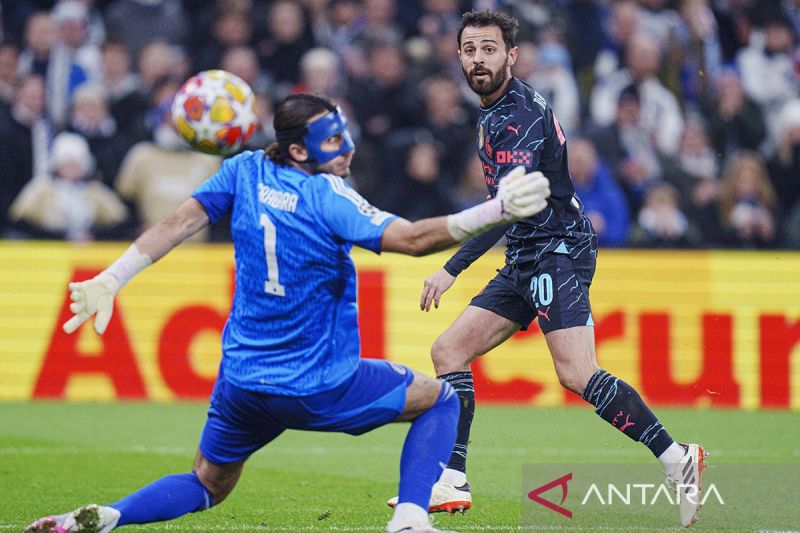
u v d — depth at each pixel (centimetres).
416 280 4128
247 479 2578
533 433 3372
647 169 4731
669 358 4103
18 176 4600
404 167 4588
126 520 1602
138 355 4078
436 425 1609
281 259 1524
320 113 1563
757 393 4100
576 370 2000
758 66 5172
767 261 4141
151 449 3012
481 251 2105
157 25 4862
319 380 1533
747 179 4762
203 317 4097
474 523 2070
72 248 4106
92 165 4503
